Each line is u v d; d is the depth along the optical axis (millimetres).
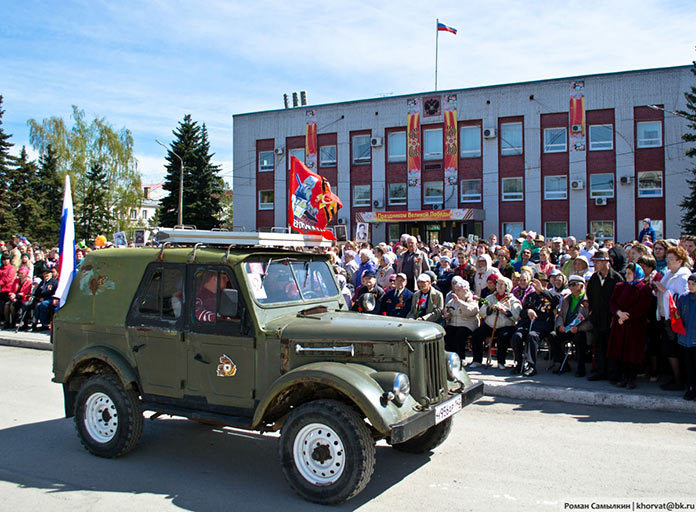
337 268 11648
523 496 4605
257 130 39219
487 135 32719
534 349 8586
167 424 6926
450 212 31562
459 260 11375
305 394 5121
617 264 9758
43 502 4613
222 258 5270
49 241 45406
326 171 37250
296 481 4605
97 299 5902
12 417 7152
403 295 9727
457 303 9203
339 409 4477
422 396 4703
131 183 49281
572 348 9680
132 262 5797
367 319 5195
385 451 5797
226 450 5945
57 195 47781
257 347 5031
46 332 13648
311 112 37594
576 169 31516
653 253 8969
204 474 5242
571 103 31516
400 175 35375
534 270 10453
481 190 33438
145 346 5547
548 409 7266
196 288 5367
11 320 14180
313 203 9188
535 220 32344
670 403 7043
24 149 48344
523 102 32406
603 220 31125
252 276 5242
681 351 7418
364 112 36125
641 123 30391
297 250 6105
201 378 5270
